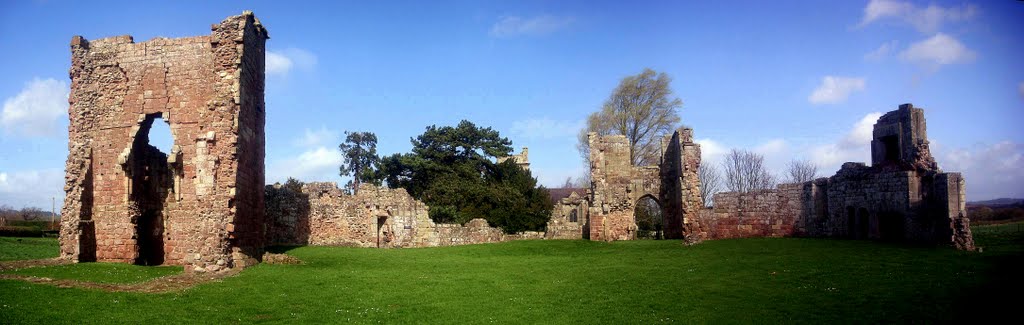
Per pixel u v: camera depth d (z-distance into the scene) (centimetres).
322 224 4044
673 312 1684
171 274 2303
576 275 2369
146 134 2756
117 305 1720
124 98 2662
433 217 5266
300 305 1798
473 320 1644
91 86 2706
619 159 4509
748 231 3750
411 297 1936
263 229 2800
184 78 2602
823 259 2459
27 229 4528
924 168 2898
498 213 5528
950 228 2672
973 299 1644
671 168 4403
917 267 2159
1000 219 5191
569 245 3697
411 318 1662
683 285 2061
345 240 4081
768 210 3703
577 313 1706
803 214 3584
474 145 6219
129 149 2634
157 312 1666
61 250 2614
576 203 4612
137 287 1988
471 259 3031
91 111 2694
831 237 3403
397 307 1789
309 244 3953
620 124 5772
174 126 2570
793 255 2630
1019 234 3359
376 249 3447
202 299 1841
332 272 2402
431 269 2589
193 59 2603
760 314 1616
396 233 4212
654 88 5738
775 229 3669
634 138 5750
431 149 6088
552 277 2338
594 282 2189
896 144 3381
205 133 2508
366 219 4153
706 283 2080
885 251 2598
